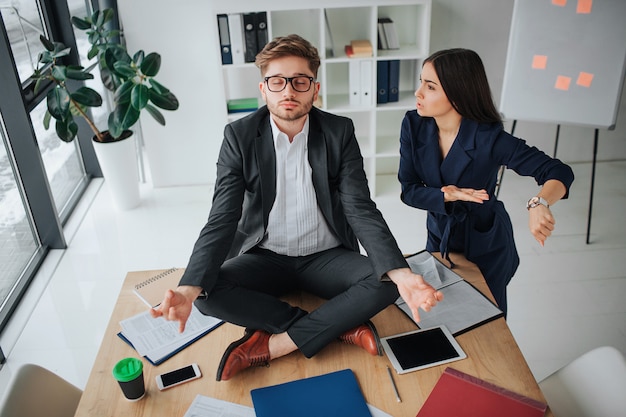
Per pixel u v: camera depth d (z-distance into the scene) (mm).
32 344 2904
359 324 1873
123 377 1642
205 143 4324
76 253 3652
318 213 2104
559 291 3152
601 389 1655
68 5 4004
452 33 4055
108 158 3910
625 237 3598
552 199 1979
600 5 3219
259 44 3816
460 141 2143
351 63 3799
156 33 3939
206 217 4008
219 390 1744
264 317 1884
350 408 1654
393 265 1809
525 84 3520
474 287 2131
